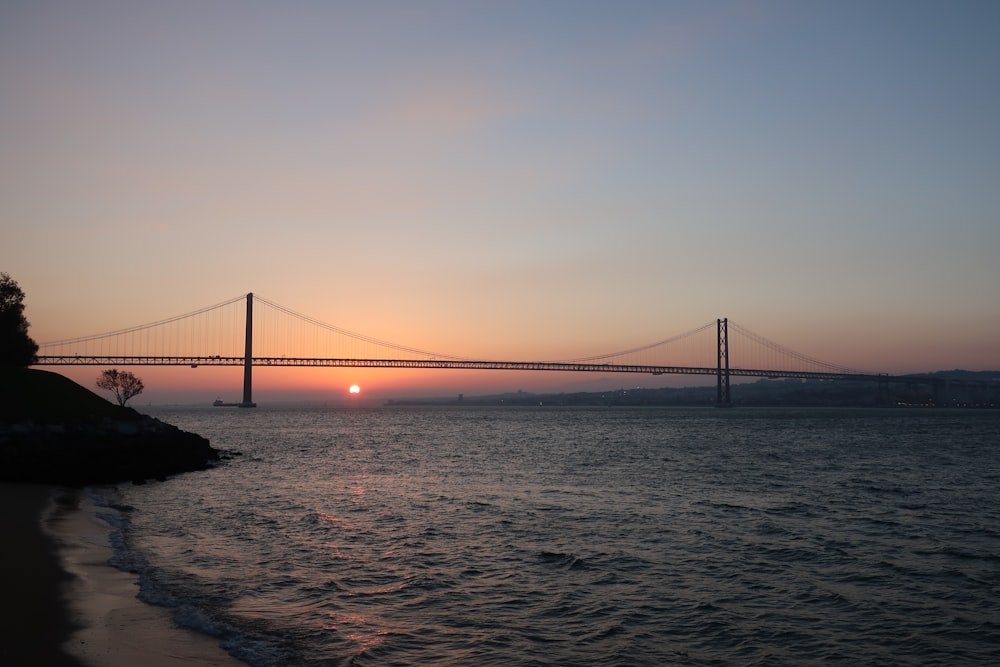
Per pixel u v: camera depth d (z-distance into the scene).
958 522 26.39
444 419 161.75
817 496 33.41
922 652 13.22
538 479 40.84
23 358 65.00
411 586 17.02
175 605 14.63
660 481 39.75
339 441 80.25
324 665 11.83
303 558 19.72
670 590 17.02
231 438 86.94
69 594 14.96
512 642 13.34
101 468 38.66
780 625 14.57
